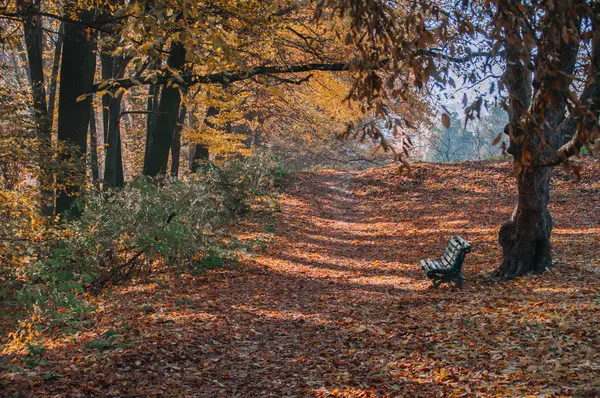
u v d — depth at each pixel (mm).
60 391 4746
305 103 22688
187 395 4910
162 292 9680
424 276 10961
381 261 13141
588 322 6086
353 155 42938
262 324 7605
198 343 6543
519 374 4832
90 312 8320
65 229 10062
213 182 17328
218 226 16359
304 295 9664
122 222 10266
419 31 3377
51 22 18312
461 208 19344
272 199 20266
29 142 10422
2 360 5363
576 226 15375
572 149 6910
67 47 12055
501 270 9766
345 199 22719
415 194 22078
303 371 5645
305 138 33156
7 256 8445
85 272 9492
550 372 4727
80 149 11984
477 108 3018
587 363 4809
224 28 9680
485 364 5266
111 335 6617
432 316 7441
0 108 10070
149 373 5379
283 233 16562
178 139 20688
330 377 5402
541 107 3236
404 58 3475
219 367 5770
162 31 5012
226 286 10227
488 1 3215
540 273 9477
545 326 6219
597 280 8516
